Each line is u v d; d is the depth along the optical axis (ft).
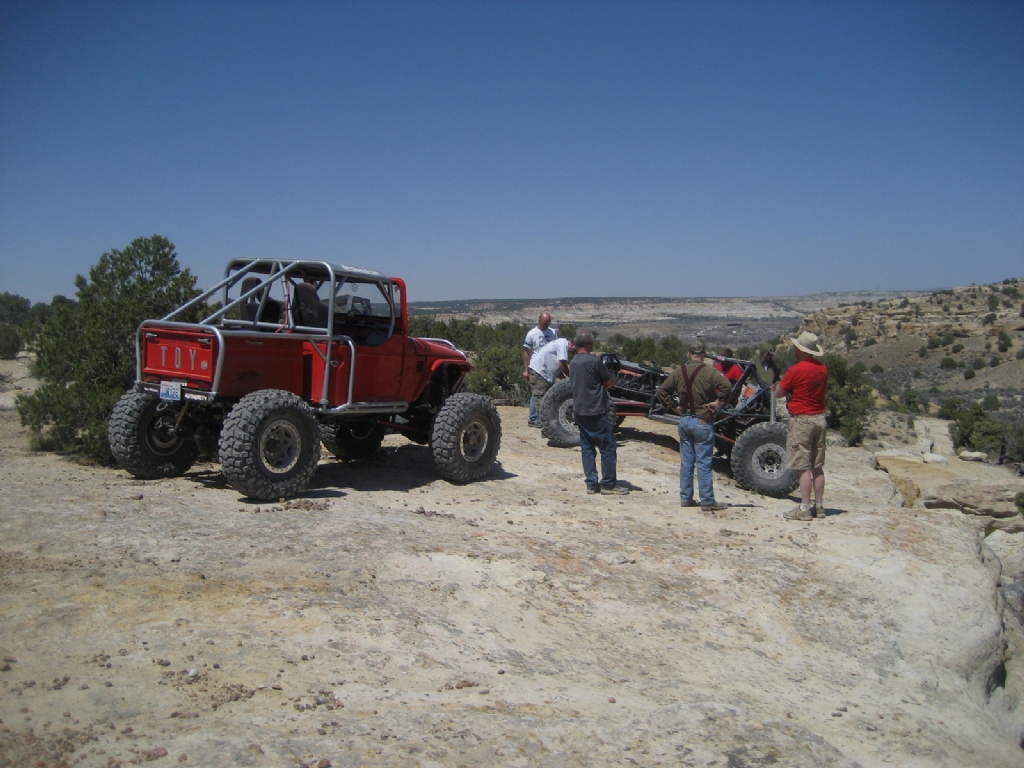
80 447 30.01
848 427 104.06
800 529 26.08
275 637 14.17
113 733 10.38
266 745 10.30
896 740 15.11
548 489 30.25
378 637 14.87
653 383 40.91
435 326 111.65
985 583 23.27
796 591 21.22
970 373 309.83
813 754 11.49
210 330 22.79
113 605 14.64
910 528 26.58
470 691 13.34
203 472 28.12
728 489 34.12
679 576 21.31
